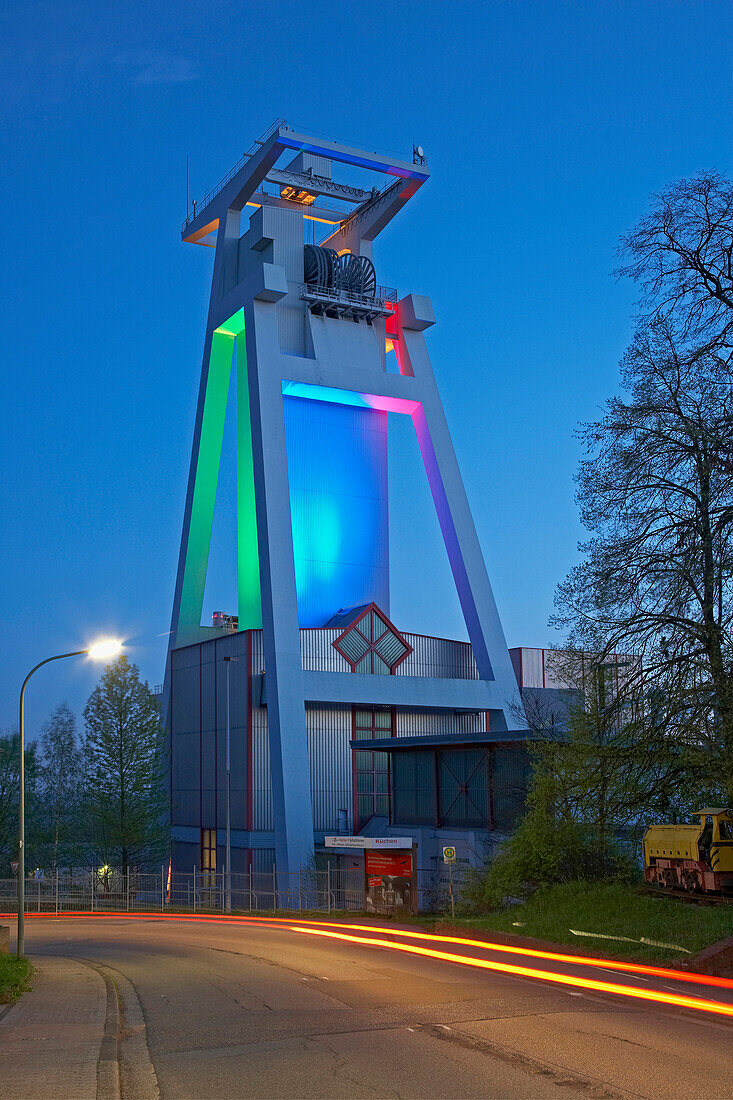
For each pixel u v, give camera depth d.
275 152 64.75
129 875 63.97
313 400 69.00
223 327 69.31
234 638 61.69
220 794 61.72
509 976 21.16
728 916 24.02
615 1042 13.48
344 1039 13.97
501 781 43.69
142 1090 11.20
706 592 24.22
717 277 24.91
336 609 67.25
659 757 25.08
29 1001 18.41
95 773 66.00
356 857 51.72
